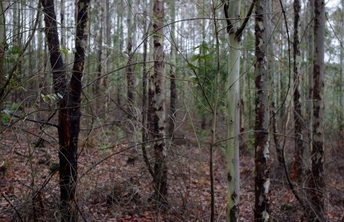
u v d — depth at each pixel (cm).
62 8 1252
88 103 472
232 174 363
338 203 655
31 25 399
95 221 514
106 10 1695
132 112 503
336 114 1609
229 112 363
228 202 365
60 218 432
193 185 643
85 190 511
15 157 605
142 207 572
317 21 621
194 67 354
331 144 1155
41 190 466
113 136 643
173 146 615
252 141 1112
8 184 551
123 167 649
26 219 440
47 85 453
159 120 677
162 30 645
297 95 859
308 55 1138
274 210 594
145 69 635
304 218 569
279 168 820
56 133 629
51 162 583
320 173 608
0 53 371
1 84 374
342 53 1639
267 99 470
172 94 923
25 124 459
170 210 539
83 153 602
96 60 577
